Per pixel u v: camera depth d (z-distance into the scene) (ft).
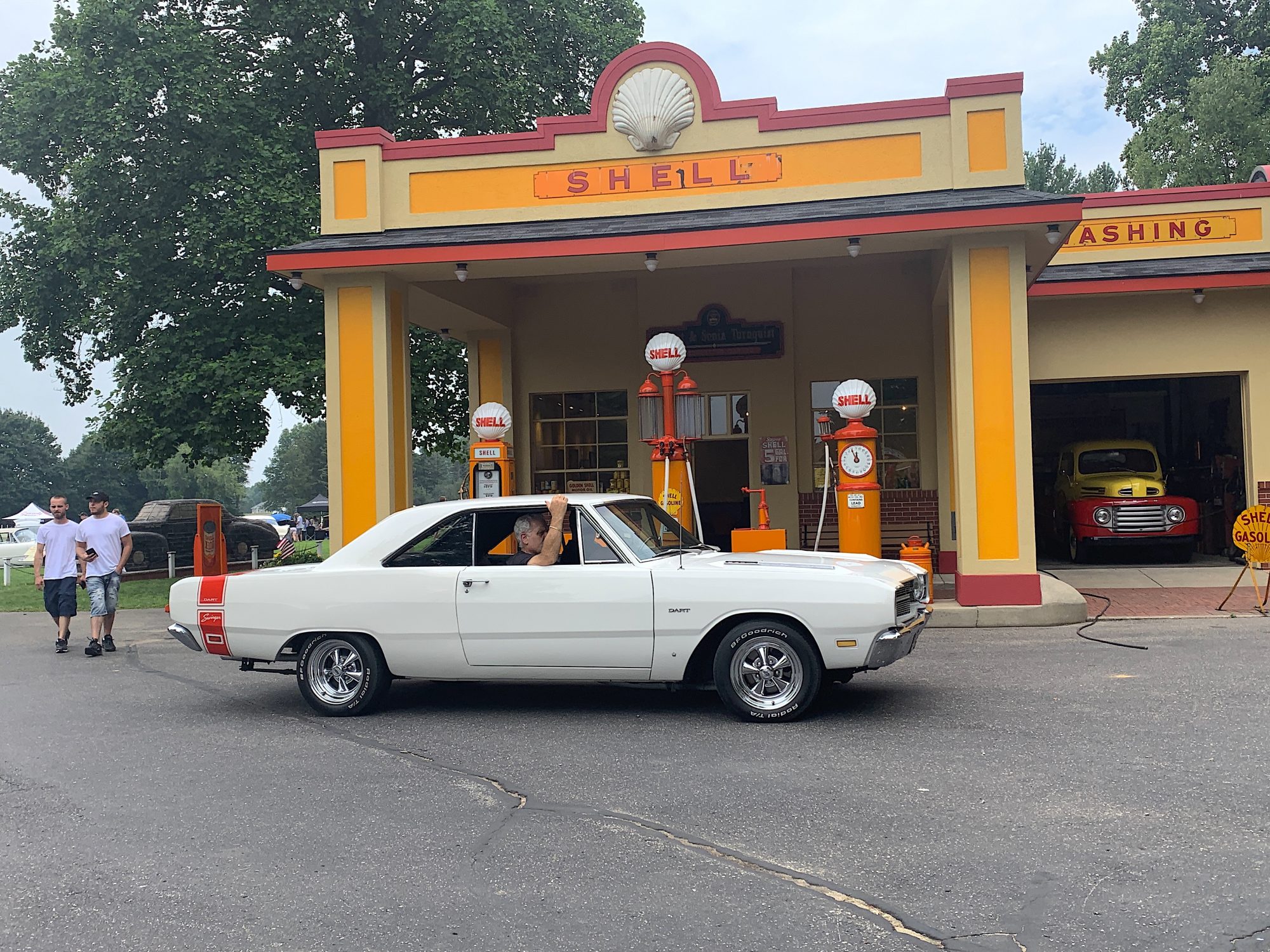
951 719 21.91
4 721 25.26
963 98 37.88
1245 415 49.70
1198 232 51.08
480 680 24.00
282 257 39.65
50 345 70.49
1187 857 13.57
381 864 14.44
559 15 73.87
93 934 12.37
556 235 38.73
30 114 65.72
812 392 52.90
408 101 69.97
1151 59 117.70
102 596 36.96
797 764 18.80
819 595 21.77
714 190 39.96
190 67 62.18
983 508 36.76
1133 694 23.70
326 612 24.34
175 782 19.13
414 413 74.95
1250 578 45.62
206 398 64.03
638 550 23.59
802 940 11.52
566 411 55.93
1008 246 36.68
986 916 11.97
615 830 15.53
